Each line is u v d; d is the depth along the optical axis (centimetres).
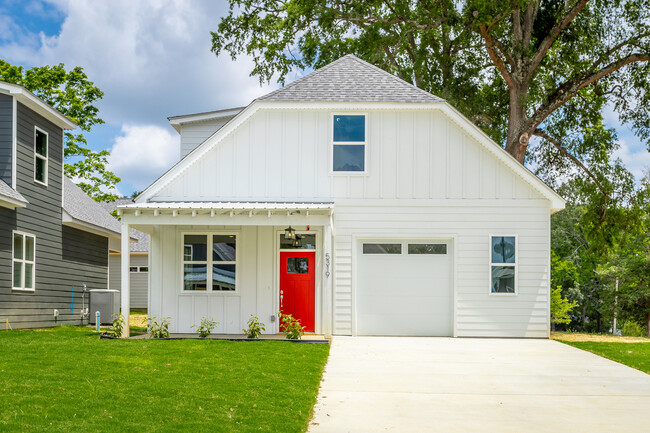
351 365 1277
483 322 1748
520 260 1761
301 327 1659
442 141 1777
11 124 1812
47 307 2030
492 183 1769
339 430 816
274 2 2831
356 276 1767
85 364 1109
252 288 1742
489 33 2408
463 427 844
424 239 1778
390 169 1773
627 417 914
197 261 1750
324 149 1772
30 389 902
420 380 1150
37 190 1969
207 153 1770
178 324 1734
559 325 5056
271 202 1745
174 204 1644
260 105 1756
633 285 3822
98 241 2492
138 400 866
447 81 2739
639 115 2675
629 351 1502
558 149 2842
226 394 929
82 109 3650
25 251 1881
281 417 829
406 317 1766
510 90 2616
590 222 2698
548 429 844
